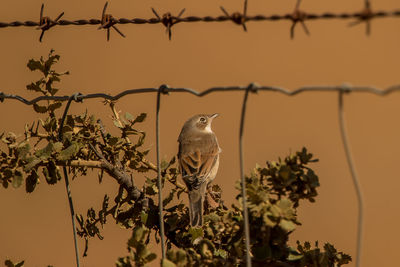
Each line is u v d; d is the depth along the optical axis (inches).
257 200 269.7
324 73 1501.0
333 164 1136.8
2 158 317.7
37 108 350.9
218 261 289.0
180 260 268.4
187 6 1716.3
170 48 1592.0
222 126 1251.8
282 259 290.8
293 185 277.0
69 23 350.6
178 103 1334.9
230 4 1712.6
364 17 247.1
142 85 1402.6
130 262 271.6
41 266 788.6
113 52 1540.4
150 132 1187.9
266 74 1497.3
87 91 1354.6
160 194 292.8
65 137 346.0
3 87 1270.9
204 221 329.7
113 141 350.0
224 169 1030.4
